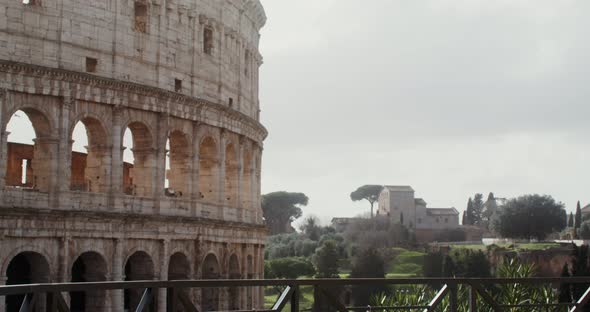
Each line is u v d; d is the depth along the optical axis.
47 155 81.94
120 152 88.00
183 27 98.06
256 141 117.88
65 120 82.50
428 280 29.72
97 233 84.06
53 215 79.50
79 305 94.31
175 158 98.88
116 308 85.50
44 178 81.88
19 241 77.25
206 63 102.00
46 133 82.06
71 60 83.94
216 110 102.31
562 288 96.00
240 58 112.31
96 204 85.25
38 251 78.81
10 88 78.31
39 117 81.75
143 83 91.88
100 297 85.12
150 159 92.62
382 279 28.61
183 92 97.81
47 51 82.19
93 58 86.31
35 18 81.44
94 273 85.56
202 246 98.06
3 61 77.25
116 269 85.88
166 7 95.38
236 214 108.81
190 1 98.69
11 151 95.25
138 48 91.56
